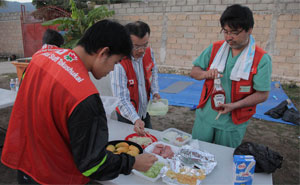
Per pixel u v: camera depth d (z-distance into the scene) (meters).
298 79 6.41
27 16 10.90
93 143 0.81
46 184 0.95
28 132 0.92
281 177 2.54
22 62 5.05
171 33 7.86
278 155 1.29
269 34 6.49
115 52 0.87
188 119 4.29
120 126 1.88
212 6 7.04
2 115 4.34
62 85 0.81
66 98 0.80
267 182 1.20
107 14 8.03
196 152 1.39
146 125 2.27
